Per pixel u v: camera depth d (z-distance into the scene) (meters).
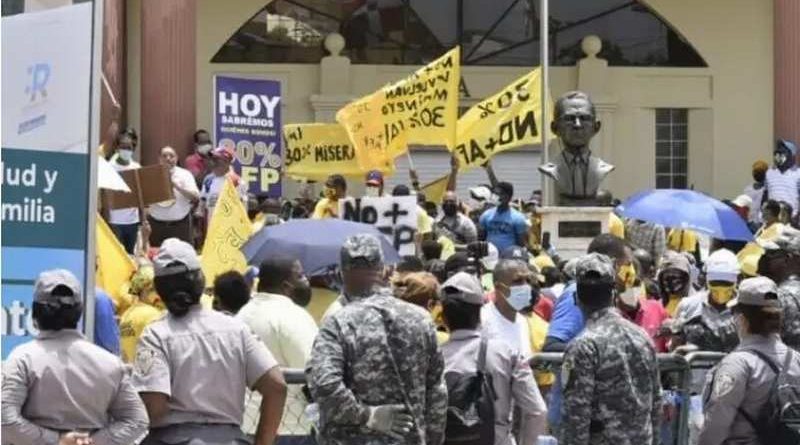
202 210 32.50
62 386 12.60
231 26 46.56
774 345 14.73
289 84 46.75
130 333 18.42
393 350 13.02
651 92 47.59
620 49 47.62
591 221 29.05
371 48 47.16
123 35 43.66
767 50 47.56
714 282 19.12
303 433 15.55
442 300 14.59
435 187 36.41
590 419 14.34
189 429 13.12
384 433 12.91
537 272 21.50
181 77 41.50
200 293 13.37
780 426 14.54
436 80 30.95
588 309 14.56
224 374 13.23
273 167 32.69
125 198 25.59
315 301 19.36
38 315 12.71
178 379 13.14
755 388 14.56
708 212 24.97
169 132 41.38
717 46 47.62
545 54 32.69
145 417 12.88
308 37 46.94
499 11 47.19
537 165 46.22
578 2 47.50
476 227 30.31
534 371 16.25
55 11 13.75
